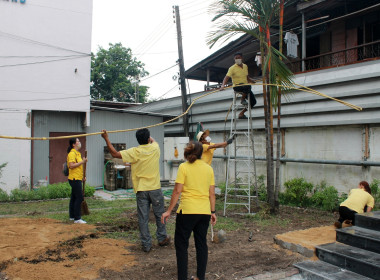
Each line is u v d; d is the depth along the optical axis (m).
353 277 4.07
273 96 7.46
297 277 4.27
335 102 9.33
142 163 5.03
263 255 4.84
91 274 4.01
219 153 13.68
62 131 12.18
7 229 5.81
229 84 14.14
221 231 5.57
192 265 4.43
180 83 14.54
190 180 3.85
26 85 11.14
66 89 11.72
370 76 8.37
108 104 19.86
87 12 12.05
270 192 7.92
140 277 3.99
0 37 10.81
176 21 14.40
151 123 14.27
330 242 5.01
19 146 10.99
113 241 5.32
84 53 11.99
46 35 11.42
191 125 15.40
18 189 10.05
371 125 8.59
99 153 12.98
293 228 6.59
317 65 12.52
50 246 4.96
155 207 5.14
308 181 10.10
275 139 11.09
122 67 29.70
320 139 9.86
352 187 8.97
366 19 10.99
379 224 4.89
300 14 12.14
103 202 9.45
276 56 7.72
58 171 12.04
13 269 4.05
